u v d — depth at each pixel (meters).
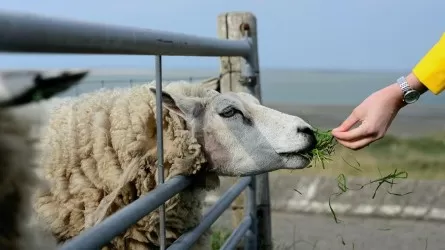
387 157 3.67
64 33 0.67
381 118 1.14
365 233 2.55
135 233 1.32
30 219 0.70
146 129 1.32
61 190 1.31
